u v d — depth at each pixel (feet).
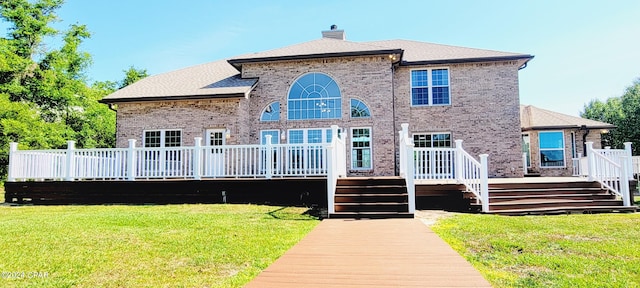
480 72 57.06
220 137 53.72
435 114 57.06
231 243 19.81
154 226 25.17
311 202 39.32
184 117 54.24
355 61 55.06
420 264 14.96
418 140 57.26
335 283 12.57
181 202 41.24
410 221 26.99
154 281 13.84
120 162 42.42
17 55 89.15
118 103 55.88
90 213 32.45
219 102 53.52
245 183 40.47
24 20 93.71
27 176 43.19
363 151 53.93
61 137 91.71
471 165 35.50
